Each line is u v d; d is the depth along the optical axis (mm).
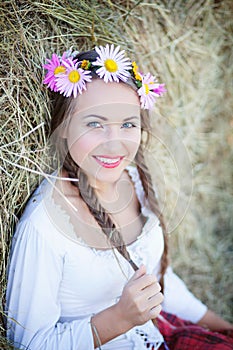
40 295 1197
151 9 1709
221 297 1950
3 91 1273
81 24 1498
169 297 1490
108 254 1231
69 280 1233
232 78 1930
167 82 1797
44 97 1352
